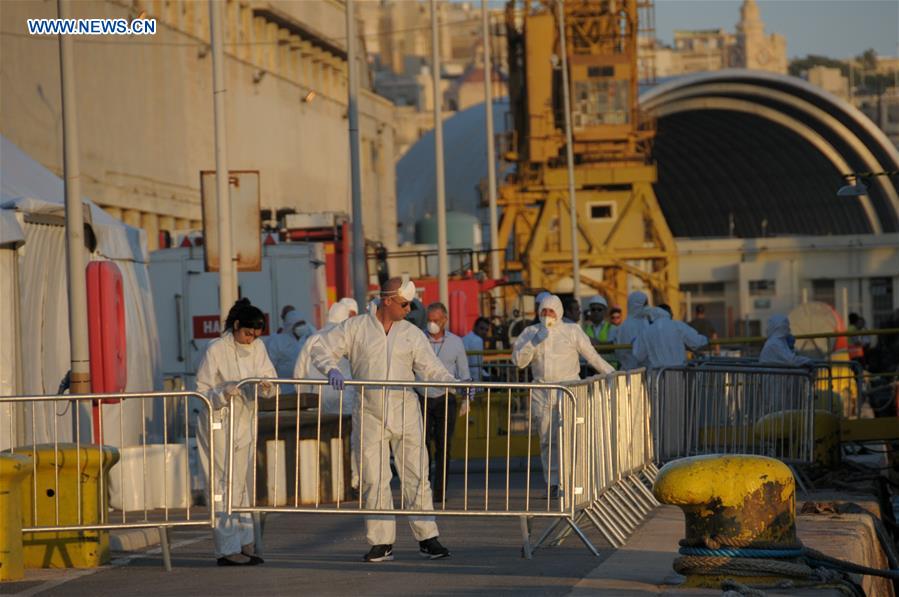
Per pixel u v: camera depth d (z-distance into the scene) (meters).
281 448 34.66
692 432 37.03
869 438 43.97
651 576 22.91
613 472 29.73
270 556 27.08
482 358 53.47
